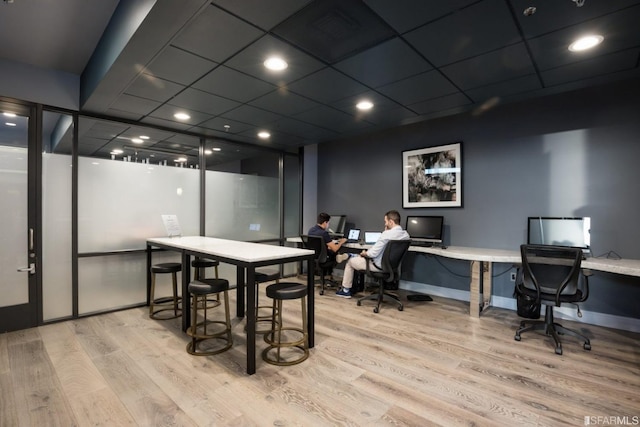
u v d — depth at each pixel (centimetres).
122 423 173
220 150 534
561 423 174
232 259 241
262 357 252
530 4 181
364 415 180
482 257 327
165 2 173
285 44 220
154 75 264
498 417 179
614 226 308
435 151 436
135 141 462
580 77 278
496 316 352
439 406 188
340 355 256
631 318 304
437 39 217
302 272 586
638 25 200
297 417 178
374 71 263
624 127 304
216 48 224
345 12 186
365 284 496
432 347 271
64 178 336
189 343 275
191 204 444
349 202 543
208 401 193
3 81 299
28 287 312
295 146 544
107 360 245
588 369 233
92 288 355
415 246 421
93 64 295
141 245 392
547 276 275
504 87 298
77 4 227
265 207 536
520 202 366
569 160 334
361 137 527
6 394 199
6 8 228
